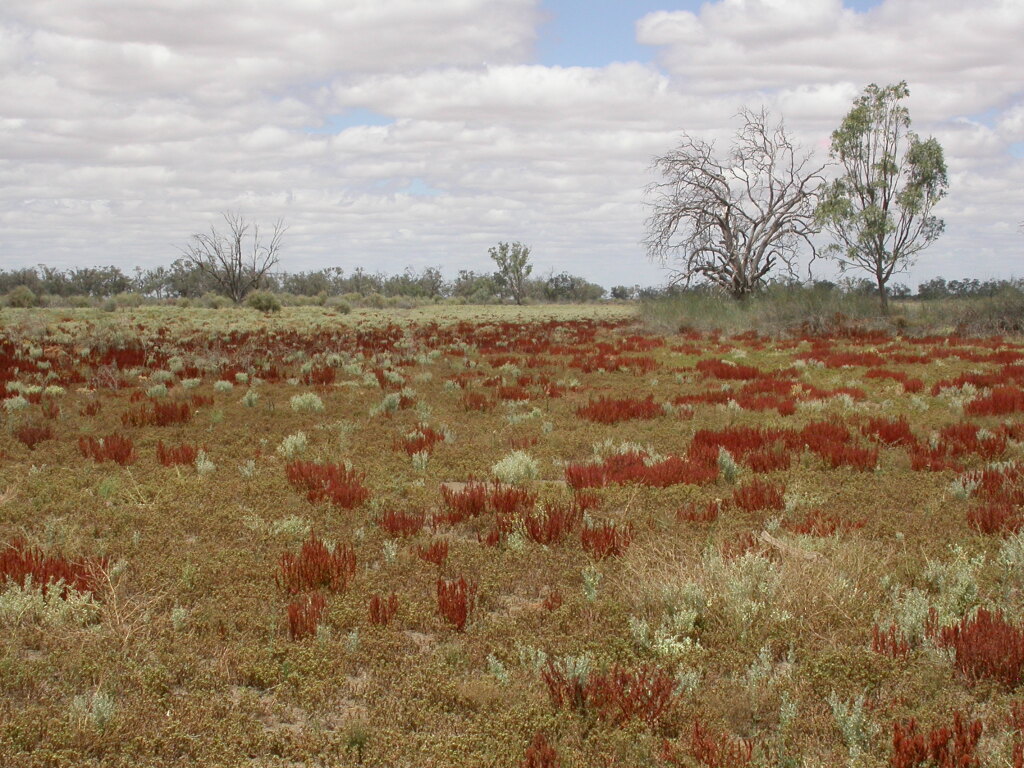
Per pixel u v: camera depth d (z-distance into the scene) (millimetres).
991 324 32219
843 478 9547
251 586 6027
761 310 36688
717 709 4359
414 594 5996
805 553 6289
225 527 7496
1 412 13430
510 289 106812
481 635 5316
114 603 5281
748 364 23062
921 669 4699
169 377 18453
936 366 21312
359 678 4816
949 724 4141
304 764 3938
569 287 116938
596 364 22188
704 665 4867
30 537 7098
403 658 4961
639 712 4270
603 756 3922
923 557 6648
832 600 5562
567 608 5633
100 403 14727
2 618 5359
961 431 11586
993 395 14859
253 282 71062
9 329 29219
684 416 13992
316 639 5188
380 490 9016
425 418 13727
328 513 7977
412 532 7473
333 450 11070
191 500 8344
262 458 10453
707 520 7855
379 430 12570
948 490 8898
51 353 22719
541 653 4867
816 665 4750
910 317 34812
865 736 4066
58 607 5461
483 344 30484
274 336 32188
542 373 20688
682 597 5648
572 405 15219
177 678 4746
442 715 4320
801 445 11148
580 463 10258
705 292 43875
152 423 12820
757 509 8305
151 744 3992
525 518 7488
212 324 38406
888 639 5066
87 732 4043
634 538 7211
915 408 14727
